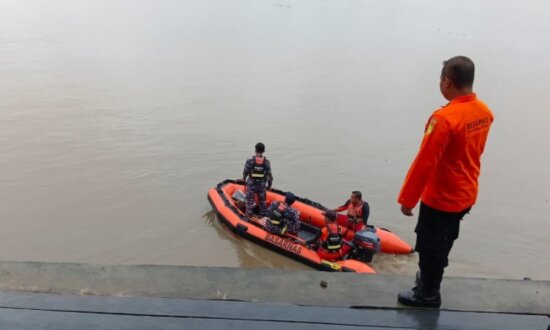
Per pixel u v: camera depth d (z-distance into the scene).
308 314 2.84
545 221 9.97
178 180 11.01
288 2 44.19
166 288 3.04
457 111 2.48
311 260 8.27
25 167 11.12
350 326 2.76
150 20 32.16
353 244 8.49
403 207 2.60
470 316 2.89
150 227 9.29
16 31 26.06
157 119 14.38
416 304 2.94
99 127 13.52
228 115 15.09
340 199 10.65
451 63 2.53
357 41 28.47
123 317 2.73
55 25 28.48
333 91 18.12
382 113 15.94
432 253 2.78
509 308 2.98
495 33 33.75
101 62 20.69
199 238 9.10
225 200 9.73
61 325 2.64
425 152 2.49
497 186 11.43
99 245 8.66
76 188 10.43
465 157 2.57
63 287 3.00
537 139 14.20
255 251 8.80
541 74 22.08
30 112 14.31
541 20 42.19
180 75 19.28
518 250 9.05
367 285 3.15
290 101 16.77
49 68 19.23
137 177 10.98
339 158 12.48
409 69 22.05
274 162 12.17
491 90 19.12
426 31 33.19
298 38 28.48
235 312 2.82
